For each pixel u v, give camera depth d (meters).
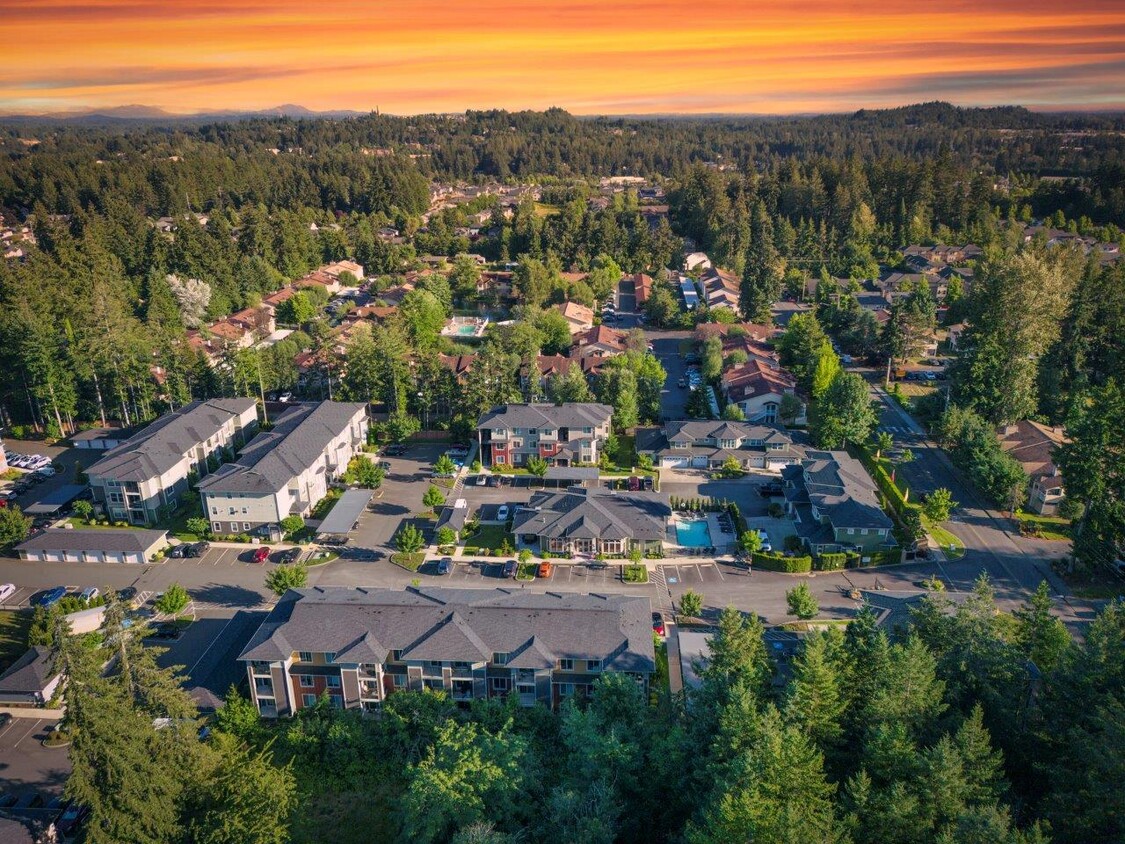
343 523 93.94
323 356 140.88
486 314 191.88
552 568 88.12
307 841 56.09
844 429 111.56
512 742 54.62
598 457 113.69
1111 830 42.97
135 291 182.50
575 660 66.44
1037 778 50.56
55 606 81.12
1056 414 118.00
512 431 111.75
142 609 82.44
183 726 53.56
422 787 50.88
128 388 129.00
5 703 70.81
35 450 122.50
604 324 180.38
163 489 100.88
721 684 56.94
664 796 52.81
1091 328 125.12
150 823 49.69
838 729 51.69
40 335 122.31
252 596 84.50
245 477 95.25
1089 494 84.69
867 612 65.69
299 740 62.69
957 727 51.44
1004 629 62.81
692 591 83.62
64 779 62.34
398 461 115.56
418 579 86.56
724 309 172.25
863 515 88.94
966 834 39.97
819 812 44.41
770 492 102.50
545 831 50.31
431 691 65.44
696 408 126.31
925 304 164.12
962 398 117.62
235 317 177.12
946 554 88.56
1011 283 120.19
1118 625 53.44
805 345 142.62
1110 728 43.72
